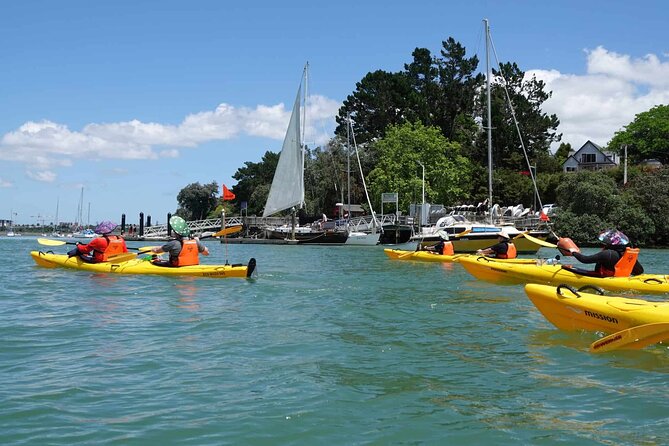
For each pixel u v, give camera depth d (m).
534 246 35.56
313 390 6.34
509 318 10.95
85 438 4.97
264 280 16.78
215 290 14.36
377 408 5.81
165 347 8.23
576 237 48.94
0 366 7.15
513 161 73.00
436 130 67.06
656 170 52.88
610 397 6.21
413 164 63.78
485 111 75.88
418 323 10.40
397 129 66.94
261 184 87.12
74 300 12.53
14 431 5.10
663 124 73.69
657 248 48.91
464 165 68.31
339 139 72.00
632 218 48.06
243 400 5.98
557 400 6.11
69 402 5.86
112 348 8.13
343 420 5.46
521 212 57.44
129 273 17.11
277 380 6.70
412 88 78.56
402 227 47.03
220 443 4.91
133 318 10.46
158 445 4.86
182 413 5.59
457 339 9.03
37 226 103.38
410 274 19.95
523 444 4.97
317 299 13.33
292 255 34.03
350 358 7.77
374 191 65.50
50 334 9.04
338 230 52.31
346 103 79.81
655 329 7.89
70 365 7.22
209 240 63.88
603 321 8.93
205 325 9.90
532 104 77.44
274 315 11.02
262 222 60.88
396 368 7.30
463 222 43.00
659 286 12.45
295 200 48.66
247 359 7.63
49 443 4.87
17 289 14.25
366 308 12.06
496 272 16.47
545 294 9.68
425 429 5.27
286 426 5.29
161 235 67.94
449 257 25.61
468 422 5.46
